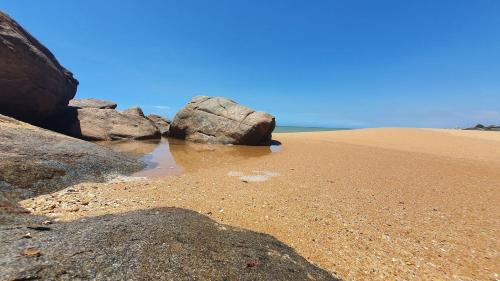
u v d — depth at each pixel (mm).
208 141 27922
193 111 30281
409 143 31094
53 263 3928
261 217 8242
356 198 10523
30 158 11461
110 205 8594
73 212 7805
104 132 26672
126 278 3902
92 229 5250
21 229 5176
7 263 3799
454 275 5805
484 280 5664
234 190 10836
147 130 29266
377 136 38094
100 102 34781
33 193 9453
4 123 15352
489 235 7707
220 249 5281
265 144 27688
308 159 18719
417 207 9844
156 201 9148
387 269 5910
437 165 17922
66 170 11719
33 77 21078
